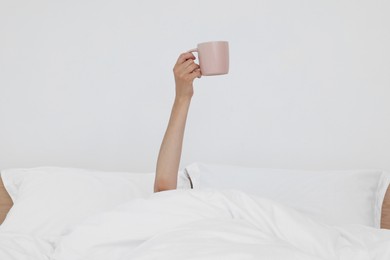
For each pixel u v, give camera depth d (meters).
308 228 1.42
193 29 2.42
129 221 1.42
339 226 1.63
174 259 1.19
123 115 2.47
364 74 2.30
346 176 2.06
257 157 2.39
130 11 2.45
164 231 1.36
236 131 2.40
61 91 2.49
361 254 1.39
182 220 1.40
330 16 2.32
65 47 2.48
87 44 2.47
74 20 2.47
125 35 2.45
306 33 2.34
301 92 2.35
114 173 2.17
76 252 1.42
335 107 2.33
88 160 2.49
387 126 2.29
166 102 2.44
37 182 2.13
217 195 1.48
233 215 1.45
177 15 2.42
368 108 2.30
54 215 1.97
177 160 1.82
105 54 2.46
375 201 2.10
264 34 2.37
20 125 2.51
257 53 2.38
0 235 1.67
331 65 2.33
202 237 1.29
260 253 1.19
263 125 2.38
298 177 2.08
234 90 2.39
